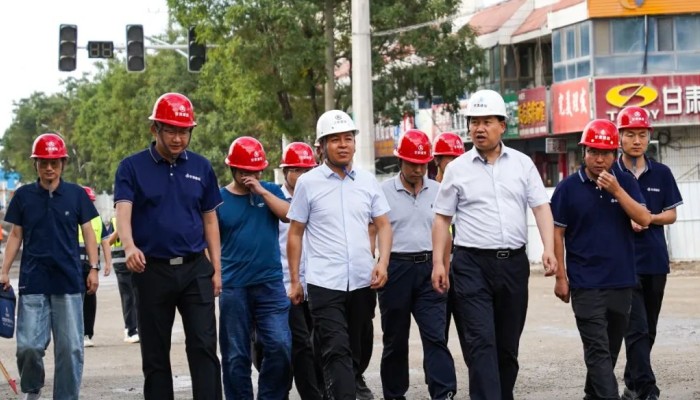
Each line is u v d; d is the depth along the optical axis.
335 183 9.78
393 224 11.12
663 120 37.94
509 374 9.74
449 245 9.96
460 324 11.44
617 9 38.19
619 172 10.24
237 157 10.17
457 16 40.41
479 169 9.63
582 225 9.98
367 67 28.41
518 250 9.60
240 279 10.19
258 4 36.41
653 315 11.02
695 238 32.31
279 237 11.27
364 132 28.33
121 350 16.81
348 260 9.68
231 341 10.27
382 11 37.41
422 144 11.07
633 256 10.02
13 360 15.91
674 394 11.49
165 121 8.87
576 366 13.64
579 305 9.97
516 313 9.65
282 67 37.16
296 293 9.85
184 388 12.77
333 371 9.48
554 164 43.91
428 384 10.94
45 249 10.70
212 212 9.29
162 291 8.98
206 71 41.88
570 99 39.47
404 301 11.10
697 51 38.19
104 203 97.25
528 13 44.53
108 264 15.32
